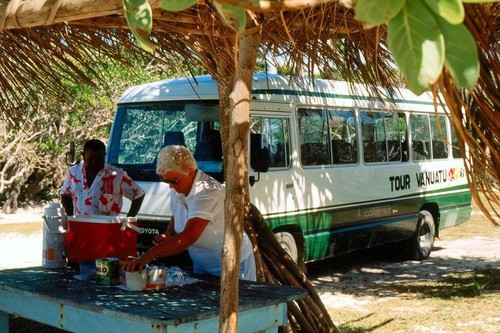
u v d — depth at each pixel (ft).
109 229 13.58
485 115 6.89
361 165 31.12
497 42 7.15
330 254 29.17
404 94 34.55
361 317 22.47
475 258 36.01
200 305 11.24
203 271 14.61
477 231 47.06
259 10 4.62
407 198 34.17
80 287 12.70
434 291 26.99
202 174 13.85
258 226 17.89
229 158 8.57
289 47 12.07
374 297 25.98
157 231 24.85
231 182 8.56
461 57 3.74
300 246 27.53
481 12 6.73
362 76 12.53
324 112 29.37
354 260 35.37
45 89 13.05
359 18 3.75
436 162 37.01
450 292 26.73
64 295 11.99
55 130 54.44
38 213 58.08
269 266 17.85
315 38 10.36
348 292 27.14
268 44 12.02
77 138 55.01
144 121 26.86
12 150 51.90
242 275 15.05
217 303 11.41
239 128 8.48
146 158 26.30
